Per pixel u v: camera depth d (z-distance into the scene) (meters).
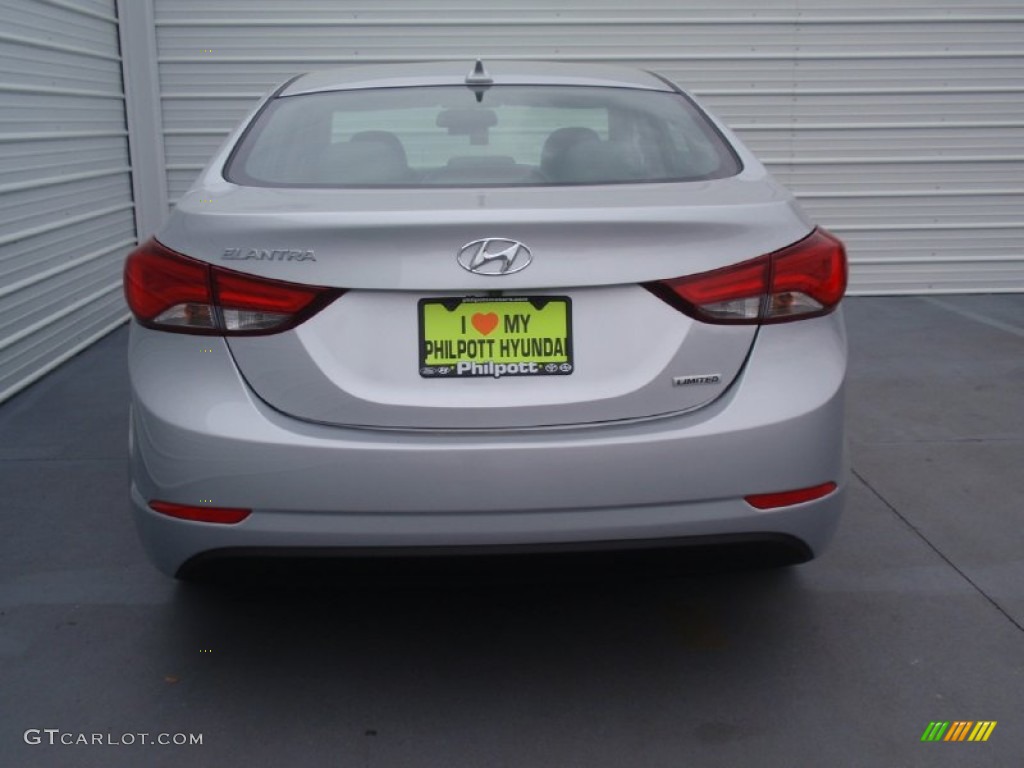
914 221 7.77
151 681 2.80
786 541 2.53
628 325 2.42
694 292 2.42
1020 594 3.25
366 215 2.37
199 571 2.51
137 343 2.55
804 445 2.47
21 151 5.53
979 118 7.62
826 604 3.20
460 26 7.32
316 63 7.34
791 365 2.49
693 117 3.25
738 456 2.42
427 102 3.22
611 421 2.41
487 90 3.30
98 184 6.70
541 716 2.63
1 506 3.97
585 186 2.76
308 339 2.39
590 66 3.70
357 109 3.20
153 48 7.22
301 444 2.36
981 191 7.73
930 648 2.94
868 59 7.48
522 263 2.36
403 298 2.38
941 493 4.04
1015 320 6.93
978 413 4.99
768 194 2.66
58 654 2.93
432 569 2.47
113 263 6.96
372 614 3.14
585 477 2.38
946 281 7.87
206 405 2.40
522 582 2.59
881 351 6.15
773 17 7.39
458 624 3.08
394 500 2.37
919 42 7.48
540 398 2.39
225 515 2.41
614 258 2.39
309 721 2.62
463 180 2.84
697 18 7.37
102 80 6.81
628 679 2.79
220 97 7.34
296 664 2.88
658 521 2.42
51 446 4.63
